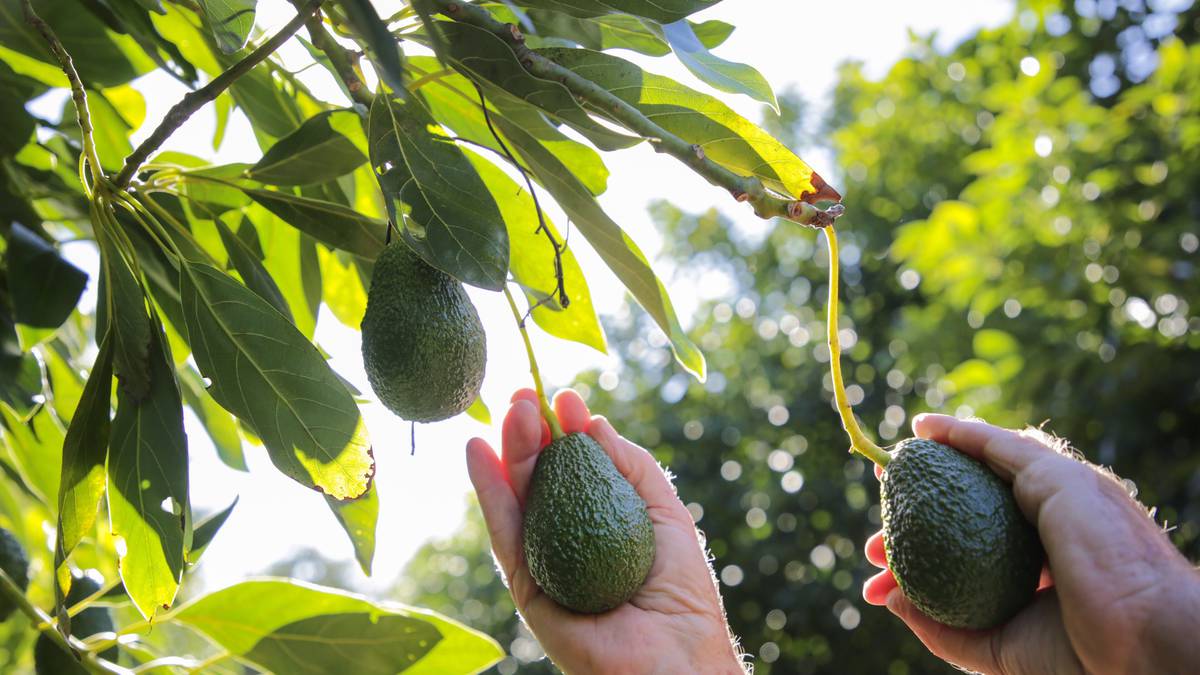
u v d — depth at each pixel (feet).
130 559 2.14
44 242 2.45
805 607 13.74
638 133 2.02
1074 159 8.32
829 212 1.94
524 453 2.47
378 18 1.62
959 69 13.01
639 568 2.25
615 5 2.09
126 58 2.84
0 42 2.70
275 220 2.83
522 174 2.12
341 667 2.73
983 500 1.98
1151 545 1.92
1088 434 8.41
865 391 15.64
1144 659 1.86
